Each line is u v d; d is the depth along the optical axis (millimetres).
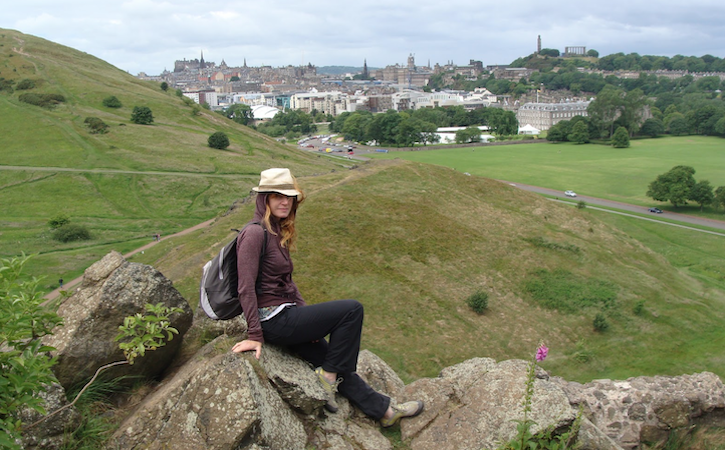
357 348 6469
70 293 7316
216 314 6223
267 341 6332
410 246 43531
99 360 6691
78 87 136750
